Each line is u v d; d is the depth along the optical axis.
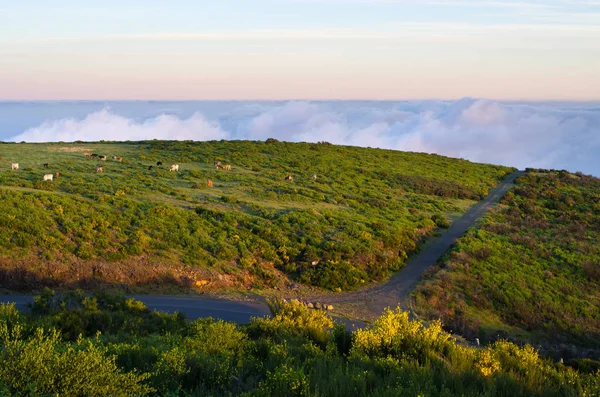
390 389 7.96
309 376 8.17
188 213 35.56
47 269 24.14
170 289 25.80
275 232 34.88
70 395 6.62
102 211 32.56
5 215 27.69
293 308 17.30
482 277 33.69
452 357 11.36
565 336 28.08
